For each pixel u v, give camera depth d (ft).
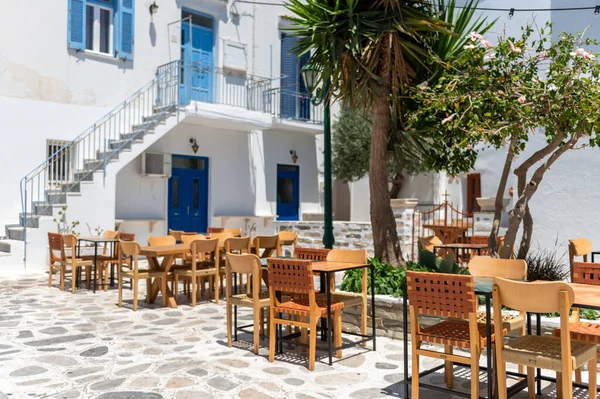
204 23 50.16
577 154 29.07
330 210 30.22
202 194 50.67
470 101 20.27
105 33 44.19
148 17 45.88
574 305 11.69
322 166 60.13
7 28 38.83
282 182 57.00
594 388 12.41
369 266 18.48
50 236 30.66
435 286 13.10
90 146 42.45
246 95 52.44
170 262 25.90
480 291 12.60
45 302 26.48
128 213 45.14
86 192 38.42
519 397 14.01
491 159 51.01
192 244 25.73
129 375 15.65
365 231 41.57
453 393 13.21
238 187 52.54
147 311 24.71
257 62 53.31
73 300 27.09
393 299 19.84
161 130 42.47
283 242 31.96
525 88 19.84
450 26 23.47
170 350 18.30
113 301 26.99
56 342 19.21
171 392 14.28
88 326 21.70
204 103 45.27
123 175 44.86
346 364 16.83
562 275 23.24
